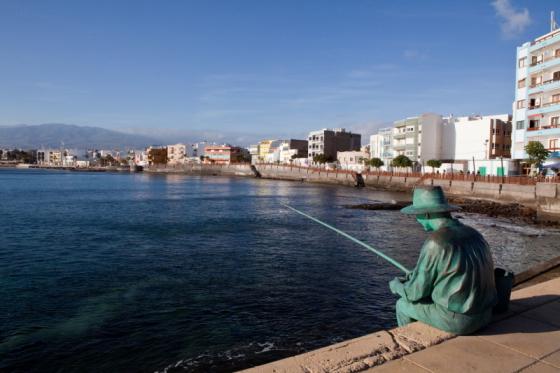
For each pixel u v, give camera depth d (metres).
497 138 73.94
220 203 51.69
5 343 10.88
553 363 3.94
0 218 35.50
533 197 43.56
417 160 83.44
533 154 45.78
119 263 19.31
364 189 79.62
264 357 10.21
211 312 13.03
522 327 4.80
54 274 17.31
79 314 12.82
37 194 64.50
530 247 24.42
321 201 54.62
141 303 13.82
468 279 4.41
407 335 4.46
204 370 9.65
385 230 30.23
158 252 21.83
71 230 29.20
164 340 11.11
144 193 68.94
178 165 174.50
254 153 176.50
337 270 18.16
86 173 180.38
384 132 97.06
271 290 15.26
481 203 47.44
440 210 4.62
